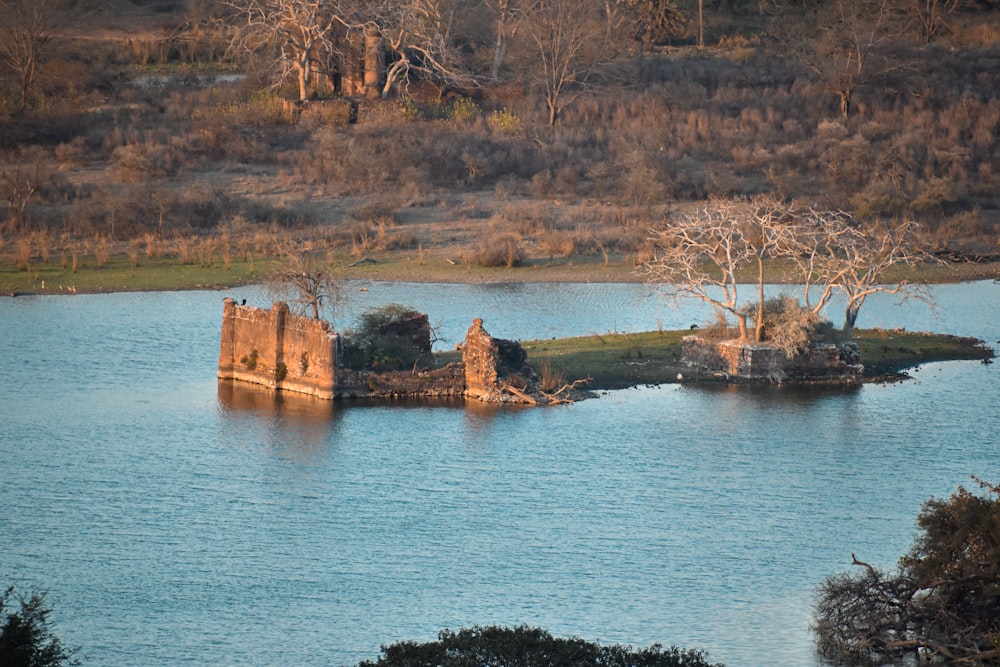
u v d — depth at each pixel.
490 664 115.25
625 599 153.50
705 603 152.12
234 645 142.12
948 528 132.88
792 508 180.88
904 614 135.00
